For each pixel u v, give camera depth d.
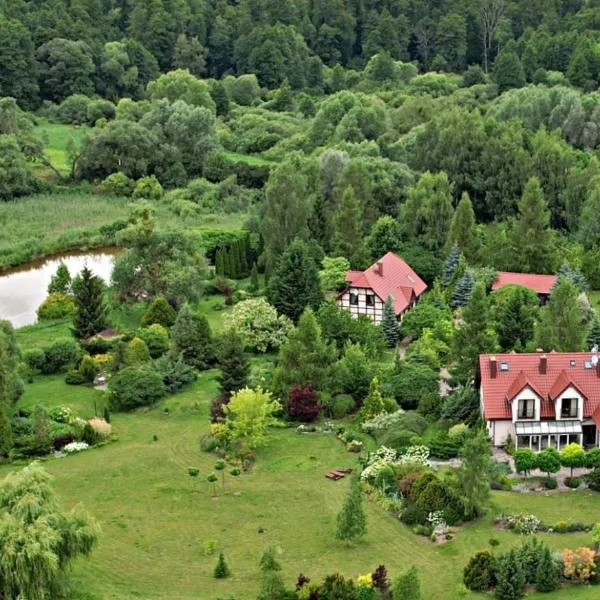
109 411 109.06
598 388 96.69
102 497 89.12
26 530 68.00
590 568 72.25
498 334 118.38
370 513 84.31
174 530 82.81
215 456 97.44
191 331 120.06
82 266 171.88
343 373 108.50
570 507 84.75
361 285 131.12
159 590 72.50
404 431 97.94
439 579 73.50
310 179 171.25
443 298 134.62
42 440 98.69
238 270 157.38
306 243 149.38
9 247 174.00
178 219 189.88
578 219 166.88
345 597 68.81
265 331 125.19
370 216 167.00
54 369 118.81
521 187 176.88
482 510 82.12
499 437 96.44
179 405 109.88
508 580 70.75
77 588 71.62
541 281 141.00
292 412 104.69
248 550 79.06
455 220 152.38
